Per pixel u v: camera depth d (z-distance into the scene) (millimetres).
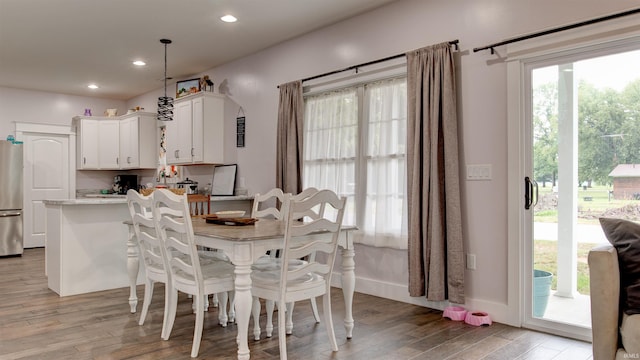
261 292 2596
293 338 2896
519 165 3133
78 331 3031
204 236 2609
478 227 3340
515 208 3146
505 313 3195
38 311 3506
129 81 6746
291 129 4723
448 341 2844
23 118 7191
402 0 3838
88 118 7438
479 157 3336
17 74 6262
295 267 2957
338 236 2770
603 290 1953
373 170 4082
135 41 4891
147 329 3072
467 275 3398
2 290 4219
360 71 4168
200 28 4508
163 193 2645
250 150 5453
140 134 7023
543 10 3020
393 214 3920
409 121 3602
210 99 5695
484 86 3314
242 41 4945
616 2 2713
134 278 3475
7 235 6211
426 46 3633
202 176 6293
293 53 4867
